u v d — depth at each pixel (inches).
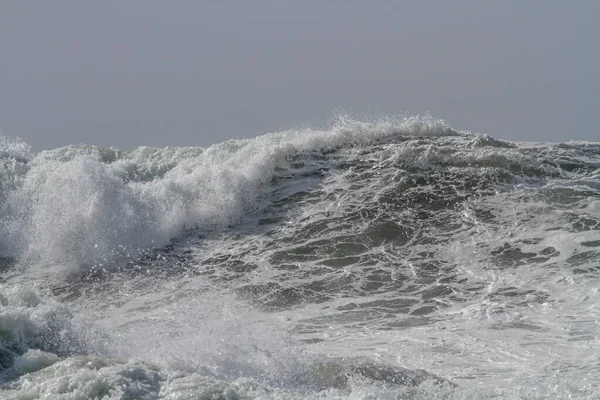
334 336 887.1
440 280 1091.3
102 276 1230.9
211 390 559.5
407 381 682.2
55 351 713.0
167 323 950.4
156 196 1416.1
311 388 664.4
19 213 1417.3
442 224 1278.3
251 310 1024.2
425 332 887.1
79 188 1395.2
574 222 1214.3
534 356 770.8
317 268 1177.4
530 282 1042.7
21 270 1286.9
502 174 1403.8
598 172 1395.2
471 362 762.8
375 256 1201.4
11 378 616.1
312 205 1391.5
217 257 1262.3
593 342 805.2
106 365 625.3
